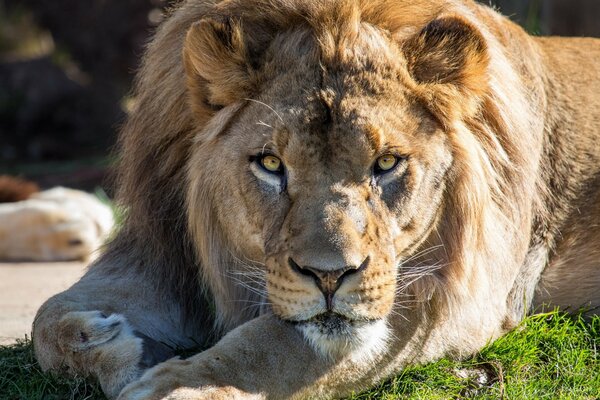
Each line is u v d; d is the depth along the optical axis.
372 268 6.73
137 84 8.91
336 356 7.04
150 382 6.55
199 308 8.51
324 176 6.88
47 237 14.11
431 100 7.23
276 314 6.86
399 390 7.51
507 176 8.05
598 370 8.13
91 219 14.45
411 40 7.33
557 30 16.84
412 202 7.15
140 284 8.23
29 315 10.49
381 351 7.38
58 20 26.69
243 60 7.27
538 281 9.18
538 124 8.78
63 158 25.64
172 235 8.28
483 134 7.82
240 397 6.65
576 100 9.45
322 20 7.32
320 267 6.54
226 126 7.40
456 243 7.61
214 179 7.51
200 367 6.68
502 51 8.45
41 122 26.16
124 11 25.84
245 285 7.66
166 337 8.16
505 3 17.23
